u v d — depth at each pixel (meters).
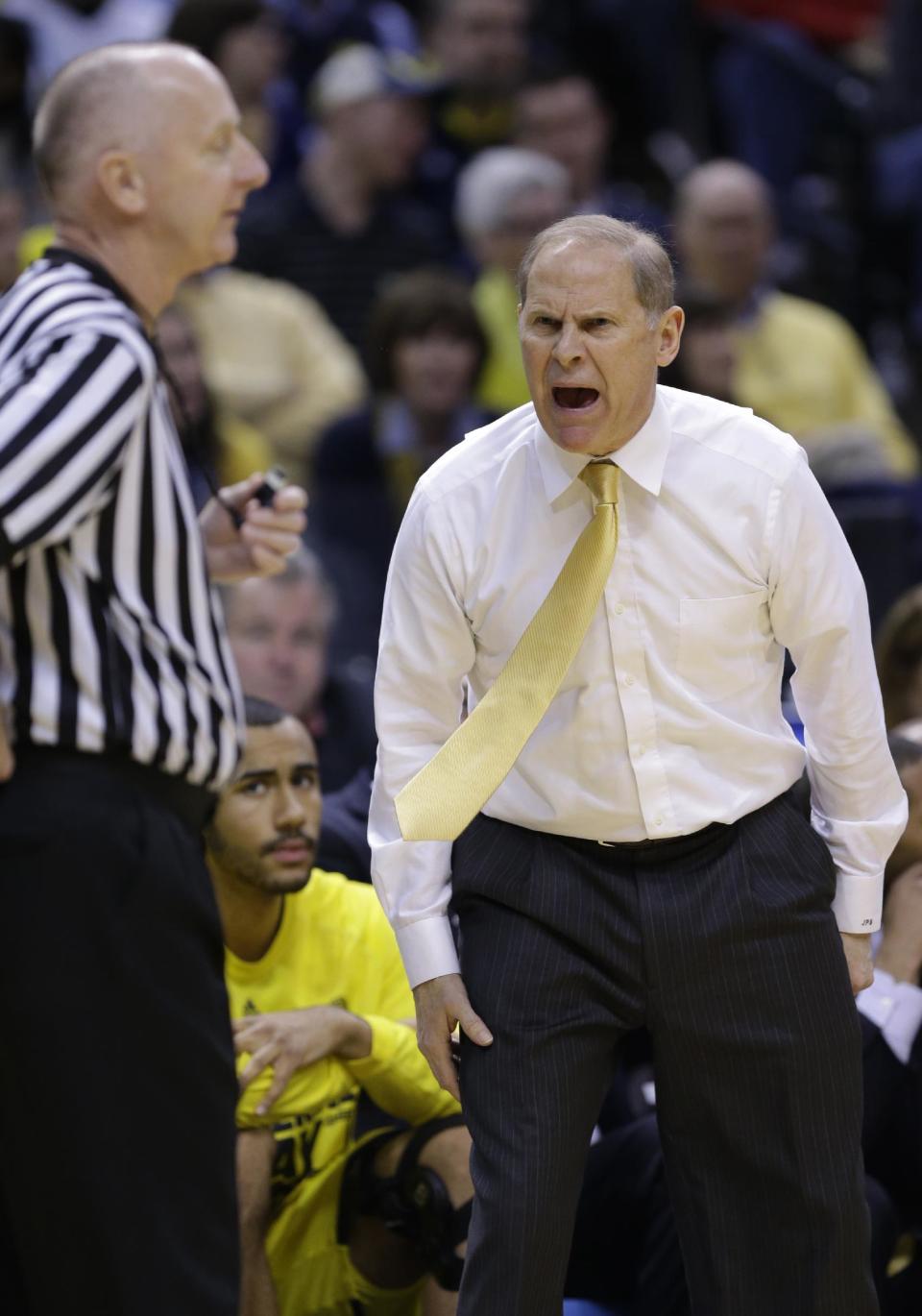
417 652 8.65
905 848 11.30
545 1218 8.24
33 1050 7.41
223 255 8.28
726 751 8.46
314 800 10.84
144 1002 7.52
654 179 26.03
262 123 21.52
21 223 17.38
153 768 7.64
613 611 8.33
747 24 26.42
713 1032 8.48
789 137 25.84
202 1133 7.70
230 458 17.36
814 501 8.41
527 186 20.67
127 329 7.62
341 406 20.00
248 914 10.88
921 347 24.27
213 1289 7.66
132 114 8.02
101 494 7.50
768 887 8.47
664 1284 10.36
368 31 25.55
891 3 26.14
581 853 8.52
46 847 7.41
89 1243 7.47
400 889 8.72
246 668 13.57
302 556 13.90
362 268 21.88
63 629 7.49
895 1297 11.18
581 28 26.62
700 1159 8.72
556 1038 8.41
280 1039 10.29
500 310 20.50
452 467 8.62
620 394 8.09
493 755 8.22
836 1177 8.55
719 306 17.62
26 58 20.19
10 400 7.27
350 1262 10.89
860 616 8.51
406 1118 10.77
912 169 24.89
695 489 8.34
